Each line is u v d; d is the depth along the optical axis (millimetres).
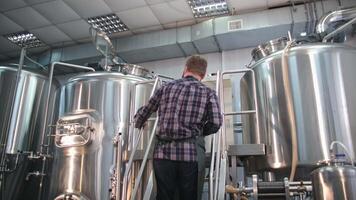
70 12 4969
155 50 5344
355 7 3637
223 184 2139
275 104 2953
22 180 3963
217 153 2164
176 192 1639
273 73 3061
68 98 3627
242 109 3555
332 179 1815
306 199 2342
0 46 6035
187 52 5391
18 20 5203
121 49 5387
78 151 3242
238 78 4859
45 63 5930
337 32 3340
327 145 2629
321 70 2863
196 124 1701
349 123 2691
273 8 4773
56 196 3182
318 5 4449
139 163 3072
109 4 4750
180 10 4883
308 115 2750
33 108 4254
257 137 3055
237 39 4902
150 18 5098
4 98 4082
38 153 3689
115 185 2955
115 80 3559
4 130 3949
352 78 2854
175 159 1620
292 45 3113
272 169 2857
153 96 1879
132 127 3264
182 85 1796
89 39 5746
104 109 3416
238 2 4680
